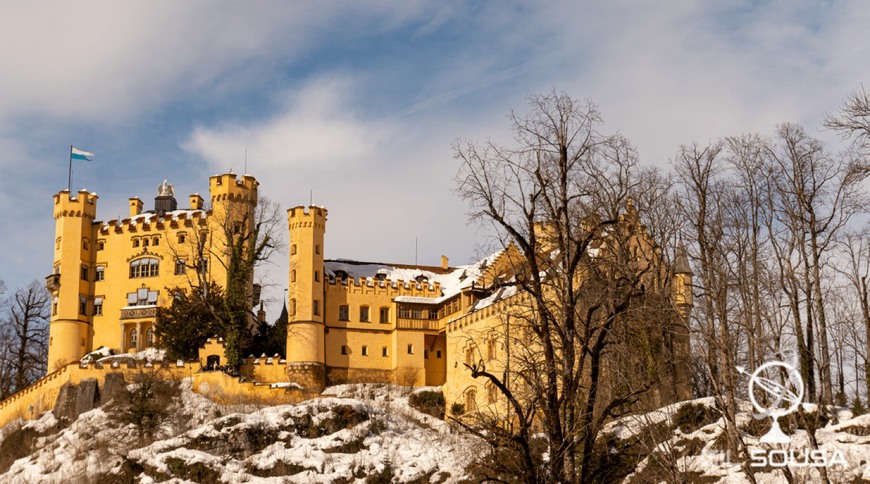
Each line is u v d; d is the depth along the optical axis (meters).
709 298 53.88
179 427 77.31
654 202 56.22
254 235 95.69
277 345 95.62
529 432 38.91
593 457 48.19
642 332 47.84
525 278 37.66
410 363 94.94
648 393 45.75
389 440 72.00
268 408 75.00
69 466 72.88
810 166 58.56
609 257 45.66
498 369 71.06
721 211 58.50
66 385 87.19
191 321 92.62
